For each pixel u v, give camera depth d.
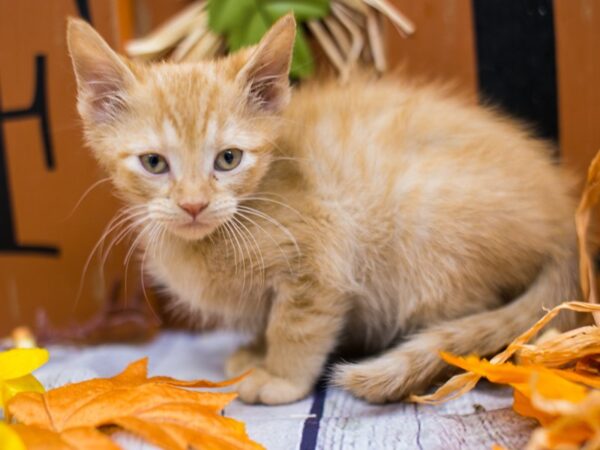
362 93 0.34
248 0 0.35
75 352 0.36
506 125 0.34
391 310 0.32
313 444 0.24
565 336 0.25
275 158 0.30
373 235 0.30
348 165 0.30
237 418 0.27
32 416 0.23
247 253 0.29
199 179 0.28
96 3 0.38
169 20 0.39
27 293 0.40
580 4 0.36
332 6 0.36
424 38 0.38
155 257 0.31
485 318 0.29
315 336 0.30
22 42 0.39
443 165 0.30
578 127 0.37
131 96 0.28
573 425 0.20
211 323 0.38
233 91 0.29
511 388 0.27
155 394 0.24
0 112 0.39
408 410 0.27
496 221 0.29
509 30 0.37
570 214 0.31
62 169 0.39
